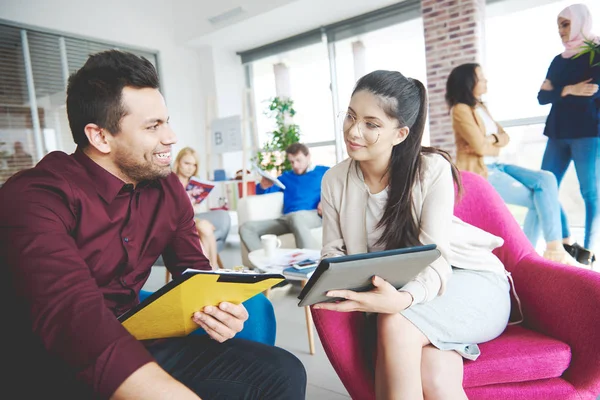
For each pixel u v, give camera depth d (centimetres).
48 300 69
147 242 109
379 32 512
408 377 98
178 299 86
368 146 115
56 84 483
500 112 414
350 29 525
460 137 361
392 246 125
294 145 381
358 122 114
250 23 525
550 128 343
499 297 121
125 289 106
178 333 102
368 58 538
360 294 97
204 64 618
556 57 333
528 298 132
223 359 103
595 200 323
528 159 404
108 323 68
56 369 76
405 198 120
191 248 125
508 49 401
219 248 373
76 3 491
